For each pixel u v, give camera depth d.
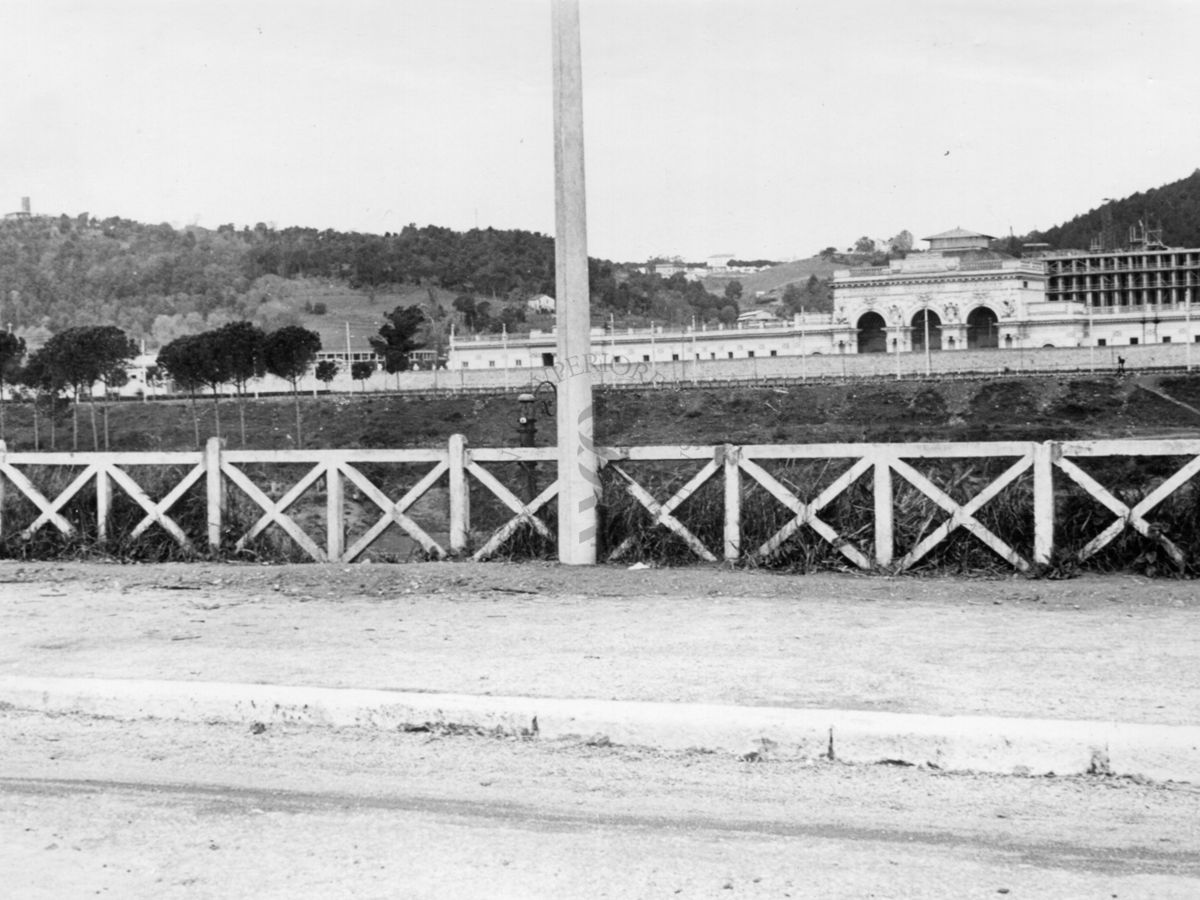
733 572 11.23
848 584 10.55
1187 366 94.19
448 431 90.62
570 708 6.31
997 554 11.00
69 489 13.49
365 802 5.36
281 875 4.58
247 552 12.84
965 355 105.44
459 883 4.47
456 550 12.38
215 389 98.31
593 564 11.75
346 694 6.67
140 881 4.55
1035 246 180.00
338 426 93.50
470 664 7.58
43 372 98.88
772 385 93.25
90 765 5.97
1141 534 10.78
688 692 6.73
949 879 4.46
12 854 4.83
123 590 10.92
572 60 11.62
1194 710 6.23
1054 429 82.19
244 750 6.21
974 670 7.23
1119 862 4.61
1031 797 5.36
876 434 82.38
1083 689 6.73
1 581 11.58
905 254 157.62
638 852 4.73
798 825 5.02
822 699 6.54
